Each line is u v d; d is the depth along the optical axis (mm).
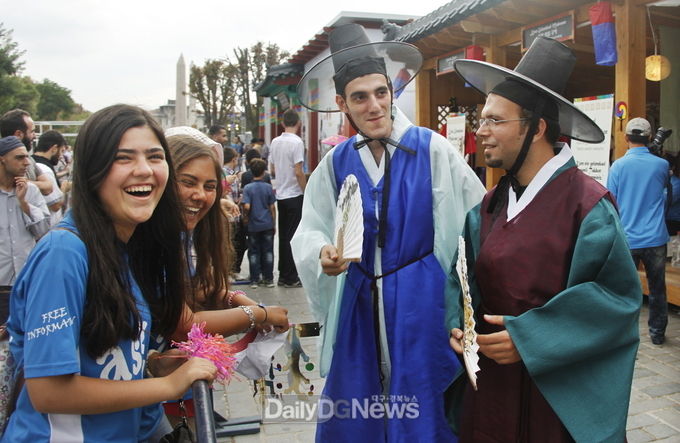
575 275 1471
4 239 3447
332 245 2096
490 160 1656
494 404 1686
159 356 1617
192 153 1882
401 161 2072
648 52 7836
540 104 1565
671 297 5375
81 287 1239
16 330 1288
